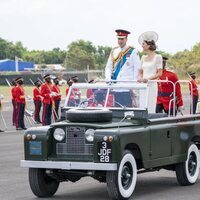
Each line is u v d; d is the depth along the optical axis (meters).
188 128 14.12
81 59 95.06
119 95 13.24
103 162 11.79
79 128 12.17
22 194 13.20
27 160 12.42
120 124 12.41
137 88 13.14
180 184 14.18
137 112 12.94
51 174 12.50
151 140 12.80
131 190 12.30
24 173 16.12
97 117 12.33
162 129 13.16
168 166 14.28
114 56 15.24
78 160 12.10
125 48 15.17
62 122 12.48
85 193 13.28
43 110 34.44
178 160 13.73
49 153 12.35
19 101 32.03
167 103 15.05
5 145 23.36
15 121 32.91
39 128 12.48
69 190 13.66
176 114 15.12
